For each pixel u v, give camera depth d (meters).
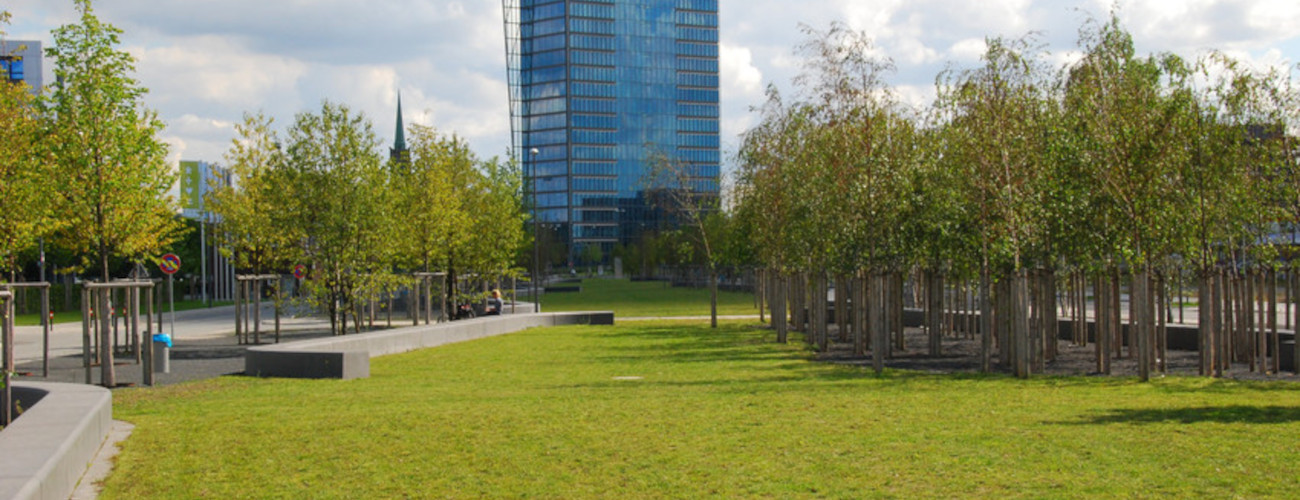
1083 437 10.37
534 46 159.50
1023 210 19.72
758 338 32.09
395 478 9.31
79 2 22.62
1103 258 20.23
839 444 10.35
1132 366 21.45
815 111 21.89
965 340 30.84
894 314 27.72
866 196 21.09
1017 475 8.60
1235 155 19.39
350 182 29.09
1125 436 10.35
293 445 11.04
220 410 14.27
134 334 24.11
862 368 21.42
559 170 157.38
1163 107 19.05
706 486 8.62
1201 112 19.16
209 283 82.44
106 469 9.95
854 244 22.72
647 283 122.19
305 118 29.05
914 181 22.48
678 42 161.88
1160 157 18.81
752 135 32.03
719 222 43.91
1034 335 20.08
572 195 156.62
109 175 22.92
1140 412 12.41
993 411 12.86
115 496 8.83
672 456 9.96
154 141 23.94
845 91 21.17
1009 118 19.67
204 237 67.81
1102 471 8.65
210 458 10.40
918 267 34.25
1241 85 18.91
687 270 101.81
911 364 22.70
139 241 25.25
